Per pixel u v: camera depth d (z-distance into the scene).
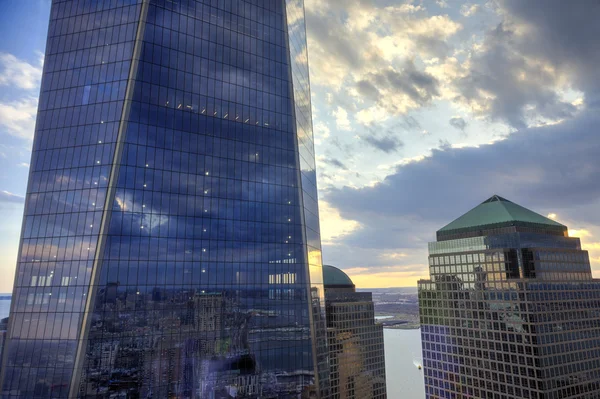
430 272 194.62
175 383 67.88
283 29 95.69
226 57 85.94
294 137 90.75
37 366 63.94
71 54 77.81
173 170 75.25
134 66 75.44
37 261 68.75
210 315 72.81
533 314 150.62
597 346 161.75
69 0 80.69
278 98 90.94
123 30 77.75
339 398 196.12
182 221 74.12
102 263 66.44
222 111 82.88
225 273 75.88
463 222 193.25
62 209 70.31
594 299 169.38
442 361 182.62
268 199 84.06
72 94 75.62
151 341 67.31
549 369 146.75
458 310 178.62
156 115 75.75
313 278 89.31
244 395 73.00
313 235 95.06
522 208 188.50
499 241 176.12
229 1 89.00
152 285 69.19
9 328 66.38
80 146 72.81
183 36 81.50
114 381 63.97
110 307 65.62
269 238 82.12
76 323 64.38
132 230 69.56
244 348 74.62
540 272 165.75
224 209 78.69
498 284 164.88
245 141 84.25
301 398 78.25
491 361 162.25
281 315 79.75
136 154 72.56
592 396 153.38
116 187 69.81
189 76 80.56
